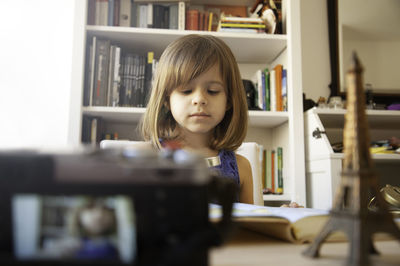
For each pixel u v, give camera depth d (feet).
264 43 5.36
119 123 5.82
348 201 0.82
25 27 6.02
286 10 5.44
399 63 6.25
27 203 0.59
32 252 0.59
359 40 6.22
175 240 0.59
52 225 0.59
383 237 1.21
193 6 6.22
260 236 1.25
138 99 4.97
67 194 0.59
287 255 0.90
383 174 6.07
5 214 0.59
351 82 0.80
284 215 1.25
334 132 6.18
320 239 0.85
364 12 6.30
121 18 5.16
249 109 5.34
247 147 3.88
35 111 5.87
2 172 0.60
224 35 5.09
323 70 6.23
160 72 3.01
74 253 0.59
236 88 3.01
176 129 3.11
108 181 0.59
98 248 0.59
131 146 3.21
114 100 4.90
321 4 6.36
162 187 0.60
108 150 0.66
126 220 0.59
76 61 4.68
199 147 3.07
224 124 3.12
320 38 6.30
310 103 5.55
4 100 5.83
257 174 3.80
